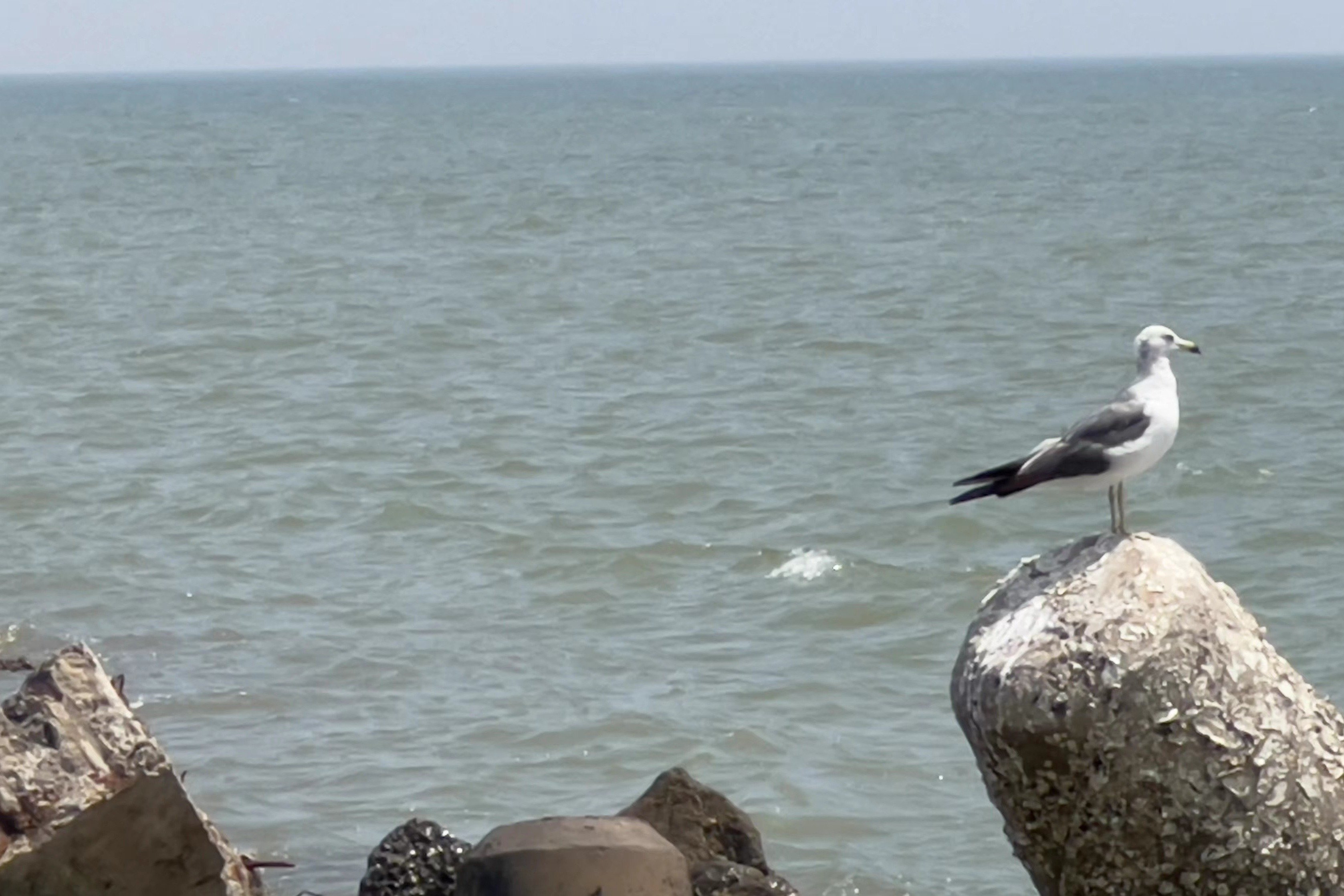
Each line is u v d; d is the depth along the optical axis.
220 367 33.28
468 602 18.72
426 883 10.79
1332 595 18.80
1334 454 24.91
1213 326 36.62
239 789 13.70
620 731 14.95
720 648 17.33
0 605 18.33
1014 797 8.64
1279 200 67.38
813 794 13.76
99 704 8.84
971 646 8.75
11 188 81.81
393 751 14.49
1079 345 34.75
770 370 32.50
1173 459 24.53
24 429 27.55
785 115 168.38
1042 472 8.80
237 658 16.73
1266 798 8.41
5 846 8.41
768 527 21.78
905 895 12.30
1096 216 62.16
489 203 70.69
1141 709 8.33
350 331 37.41
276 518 22.09
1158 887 8.58
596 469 24.84
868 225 60.06
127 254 53.47
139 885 8.83
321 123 163.12
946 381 31.31
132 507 22.56
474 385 31.27
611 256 51.94
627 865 9.71
